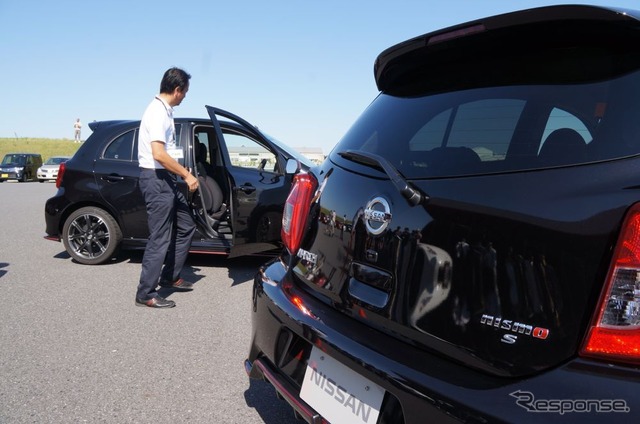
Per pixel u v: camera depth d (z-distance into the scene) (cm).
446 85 185
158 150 396
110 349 339
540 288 120
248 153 562
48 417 249
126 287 488
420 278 146
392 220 158
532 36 158
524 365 120
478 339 130
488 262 130
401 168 167
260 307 215
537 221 123
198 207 525
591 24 140
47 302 437
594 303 112
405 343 149
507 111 152
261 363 207
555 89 145
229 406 266
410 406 136
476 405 121
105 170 545
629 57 134
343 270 177
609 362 109
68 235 564
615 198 113
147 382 292
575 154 127
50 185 2648
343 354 160
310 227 203
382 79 224
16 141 6175
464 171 147
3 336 357
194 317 409
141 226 548
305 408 173
